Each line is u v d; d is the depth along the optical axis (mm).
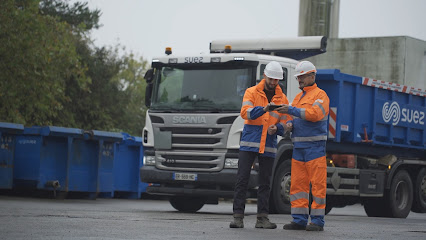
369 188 37906
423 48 73500
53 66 67750
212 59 32312
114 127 99438
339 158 37625
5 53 62156
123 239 17297
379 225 27266
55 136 42625
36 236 17344
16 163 42844
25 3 65375
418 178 40875
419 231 24359
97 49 100000
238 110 31672
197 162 31953
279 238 19266
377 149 39688
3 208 28297
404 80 71812
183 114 32406
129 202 45156
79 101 92000
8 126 41500
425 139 41969
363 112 37594
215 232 20328
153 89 33625
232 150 31594
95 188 44844
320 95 22406
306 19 61344
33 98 64125
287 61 33094
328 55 75000
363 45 73625
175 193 32375
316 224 22484
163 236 18422
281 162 33719
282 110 22156
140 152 51031
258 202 23250
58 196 43625
